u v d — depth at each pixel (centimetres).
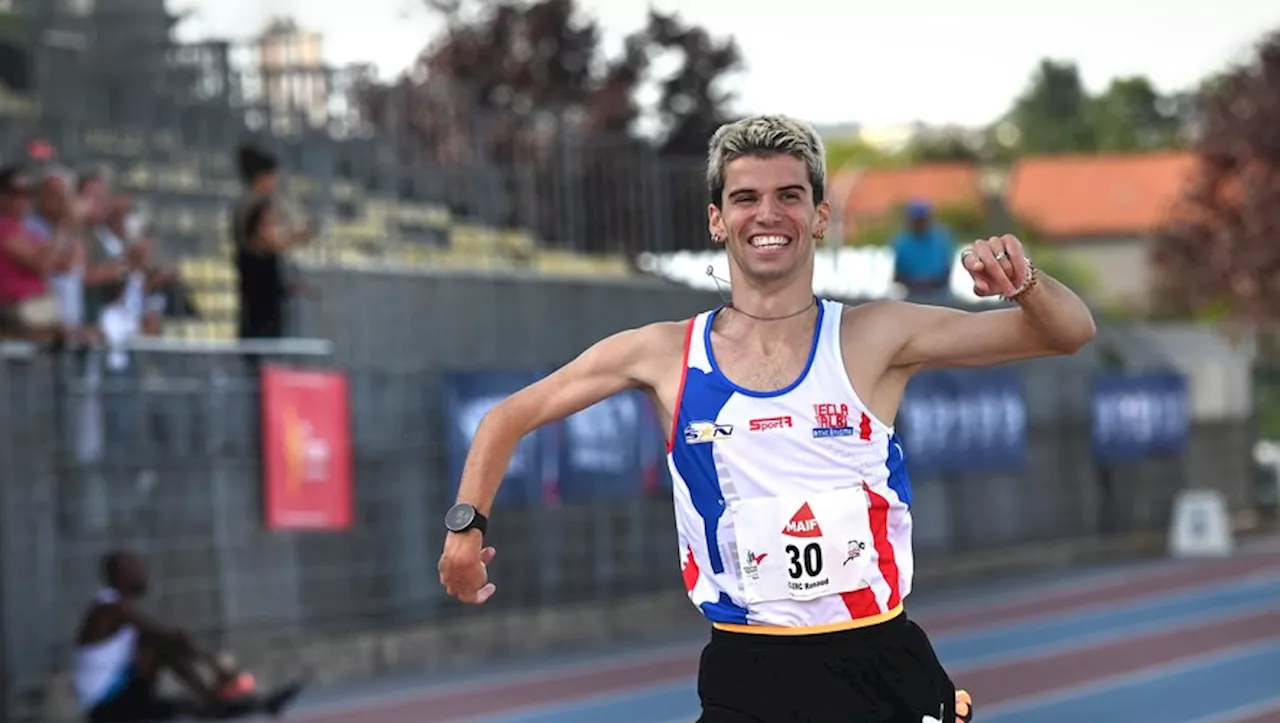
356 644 4131
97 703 3234
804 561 1199
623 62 8738
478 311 4825
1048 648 4769
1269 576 6712
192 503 3731
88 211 3816
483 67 8512
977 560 6512
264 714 3575
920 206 6212
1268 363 10569
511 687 4053
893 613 1216
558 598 4716
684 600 5166
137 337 3850
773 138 1206
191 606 3719
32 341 3472
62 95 5125
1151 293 12031
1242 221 11638
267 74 5616
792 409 1198
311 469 3944
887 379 1222
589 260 5725
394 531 4253
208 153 5269
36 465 3425
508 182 5684
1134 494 7588
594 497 4803
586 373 1236
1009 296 1166
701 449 1208
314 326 4378
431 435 4369
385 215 5478
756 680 1213
